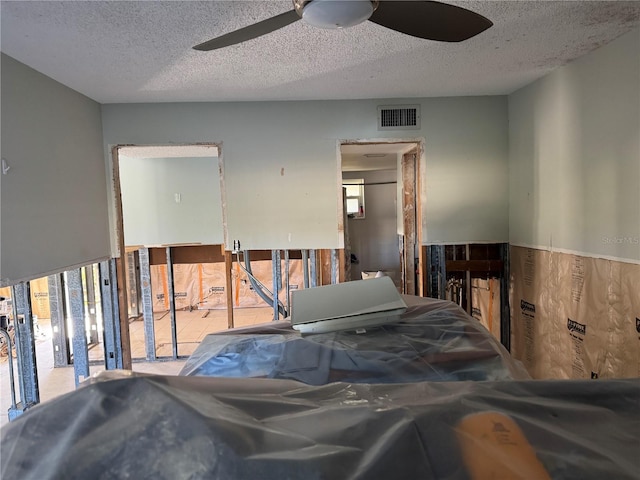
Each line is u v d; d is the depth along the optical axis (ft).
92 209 10.27
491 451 2.54
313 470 2.26
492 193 11.44
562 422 2.89
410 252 16.67
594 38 7.30
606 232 7.73
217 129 11.21
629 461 2.49
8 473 2.13
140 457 2.21
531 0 5.94
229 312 11.75
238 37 5.40
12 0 5.49
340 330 6.64
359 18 4.83
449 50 7.75
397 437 2.61
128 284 18.81
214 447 2.27
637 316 7.04
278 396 3.15
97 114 10.68
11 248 7.22
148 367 13.10
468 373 5.36
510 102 11.14
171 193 19.30
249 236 11.54
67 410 2.47
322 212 11.46
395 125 11.26
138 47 7.17
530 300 10.54
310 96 10.81
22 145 7.59
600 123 7.80
